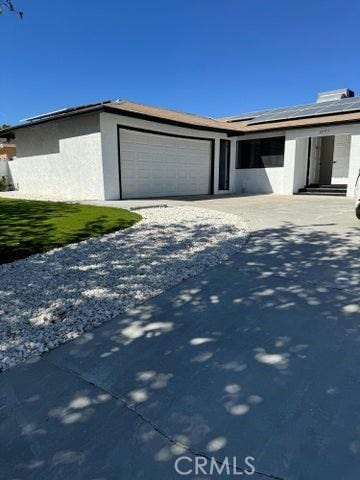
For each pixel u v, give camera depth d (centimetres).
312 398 188
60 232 601
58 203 986
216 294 341
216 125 1455
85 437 167
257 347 243
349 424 168
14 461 153
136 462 151
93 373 221
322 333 258
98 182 1113
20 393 202
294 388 197
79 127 1147
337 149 1485
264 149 1595
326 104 1639
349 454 150
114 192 1131
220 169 1611
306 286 352
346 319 279
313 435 162
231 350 240
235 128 1541
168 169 1383
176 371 219
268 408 182
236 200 1211
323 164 1596
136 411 184
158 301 331
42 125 1302
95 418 180
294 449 154
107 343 258
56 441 164
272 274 393
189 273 403
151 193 1330
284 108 1870
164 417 179
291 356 229
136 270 417
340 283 357
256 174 1627
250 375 211
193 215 815
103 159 1084
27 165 1473
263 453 153
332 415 174
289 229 643
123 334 271
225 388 200
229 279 382
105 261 452
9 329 278
